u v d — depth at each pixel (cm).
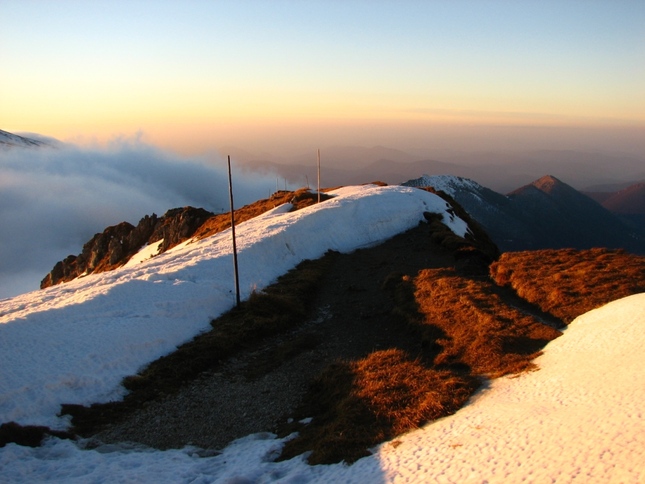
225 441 1641
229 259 3541
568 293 2366
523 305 2459
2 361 1880
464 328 2195
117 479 1273
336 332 2602
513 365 1753
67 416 1720
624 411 1130
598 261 2766
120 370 2053
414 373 1797
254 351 2422
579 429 1102
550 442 1077
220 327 2588
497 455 1090
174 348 2347
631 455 923
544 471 960
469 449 1162
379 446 1359
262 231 4341
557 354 1741
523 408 1336
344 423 1511
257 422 1756
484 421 1312
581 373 1485
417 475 1102
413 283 3059
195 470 1380
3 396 1677
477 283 2823
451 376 1741
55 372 1892
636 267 2573
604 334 1766
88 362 2017
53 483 1260
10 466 1355
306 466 1321
